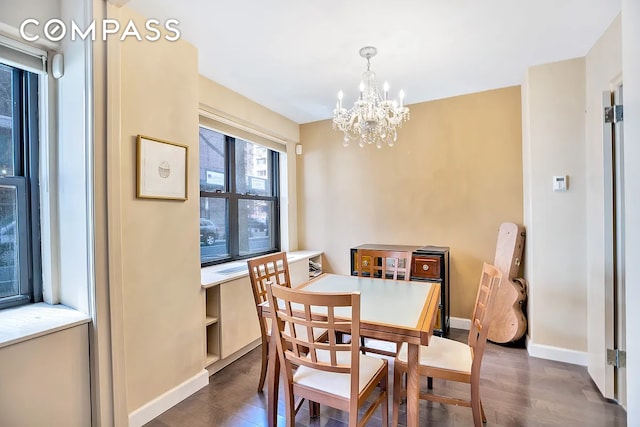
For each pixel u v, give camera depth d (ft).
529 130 8.40
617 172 6.44
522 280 9.17
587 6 5.89
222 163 10.76
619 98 6.43
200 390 7.13
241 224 11.50
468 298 10.45
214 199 10.45
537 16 6.21
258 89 9.87
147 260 6.10
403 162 11.39
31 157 5.74
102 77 5.27
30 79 5.69
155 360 6.23
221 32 6.73
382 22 6.39
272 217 13.01
